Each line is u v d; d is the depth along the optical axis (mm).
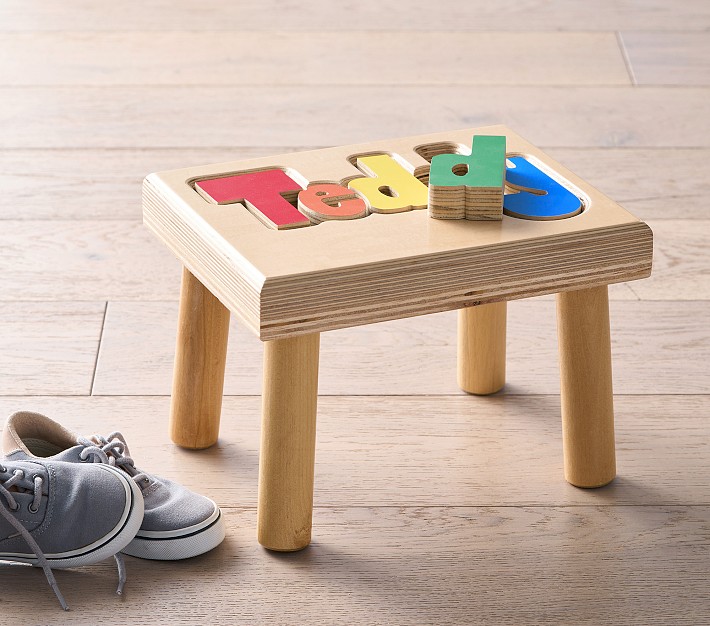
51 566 1070
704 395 1406
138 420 1344
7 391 1387
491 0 2738
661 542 1146
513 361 1486
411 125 2145
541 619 1040
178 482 1232
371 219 1081
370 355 1493
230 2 2705
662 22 2633
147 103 2205
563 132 2129
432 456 1285
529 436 1325
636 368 1462
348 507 1195
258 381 1437
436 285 1021
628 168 2004
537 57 2445
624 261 1089
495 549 1134
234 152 2029
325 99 2240
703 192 1934
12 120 2121
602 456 1216
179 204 1116
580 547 1138
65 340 1499
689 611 1053
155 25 2564
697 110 2230
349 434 1323
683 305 1615
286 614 1042
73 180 1924
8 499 1045
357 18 2629
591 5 2717
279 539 1108
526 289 1060
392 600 1061
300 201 1111
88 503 1060
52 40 2469
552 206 1115
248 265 986
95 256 1710
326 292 982
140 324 1546
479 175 1089
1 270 1657
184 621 1031
